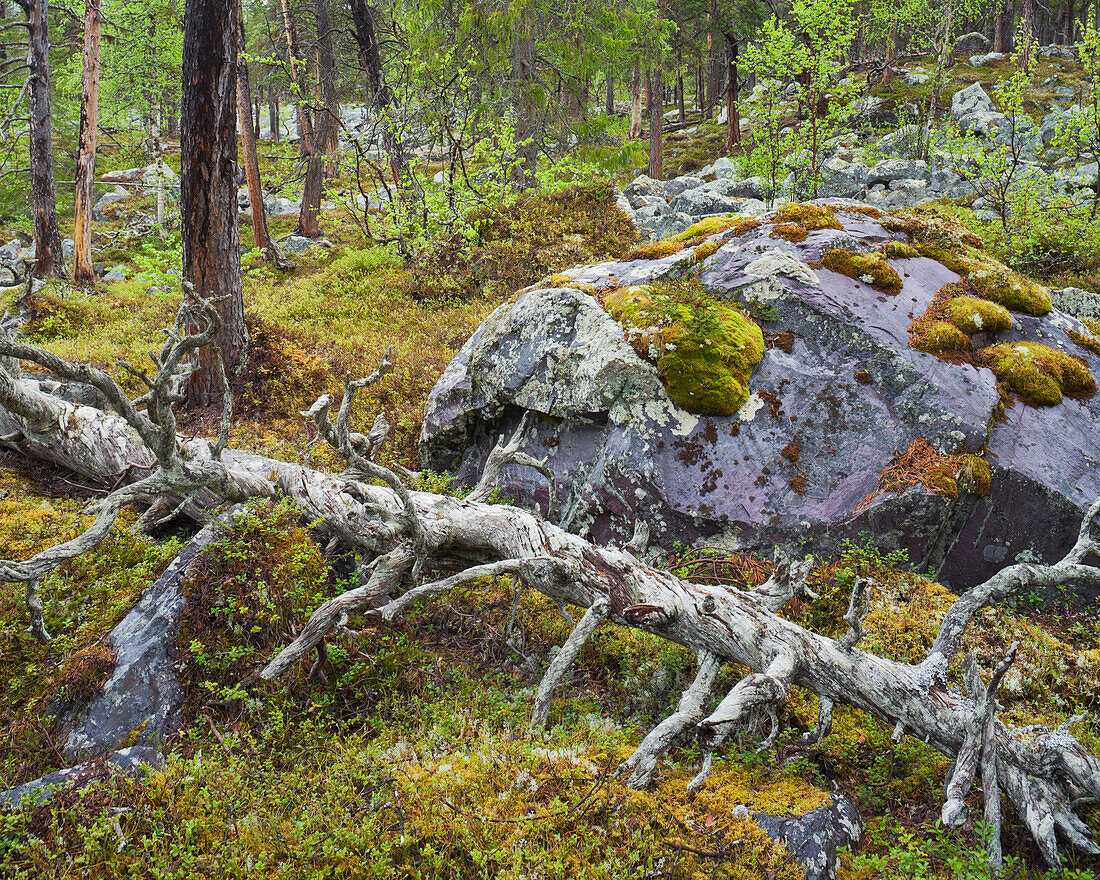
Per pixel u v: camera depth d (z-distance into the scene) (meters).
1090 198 12.36
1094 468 5.92
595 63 18.50
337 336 11.35
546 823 3.50
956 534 5.83
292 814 3.64
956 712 3.88
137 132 36.00
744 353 6.32
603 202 15.50
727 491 5.99
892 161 18.03
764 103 15.81
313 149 20.42
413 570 5.21
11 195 24.28
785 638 4.18
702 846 3.45
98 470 7.16
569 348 6.64
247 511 5.42
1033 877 3.49
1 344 3.91
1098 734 4.46
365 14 17.19
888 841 3.67
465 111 15.66
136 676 4.56
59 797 3.69
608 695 4.88
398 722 4.53
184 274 9.23
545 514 6.86
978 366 6.37
